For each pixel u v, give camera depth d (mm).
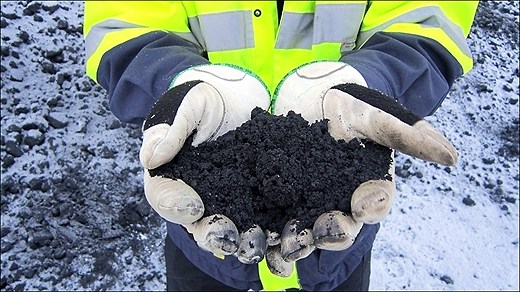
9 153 2129
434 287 1952
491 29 2492
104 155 2170
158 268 1990
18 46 2367
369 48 1129
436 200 2148
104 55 1144
